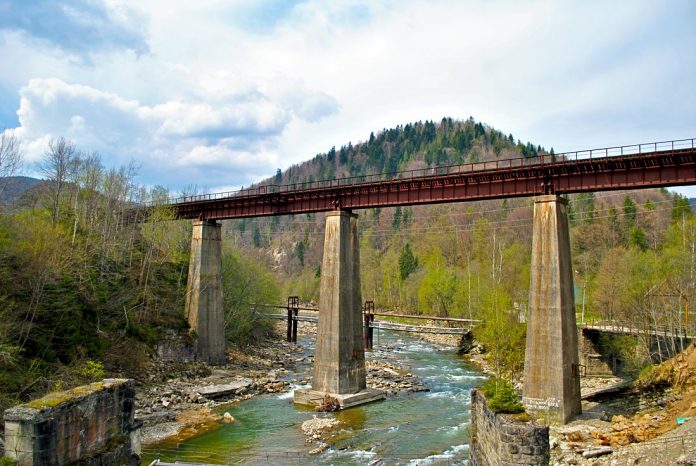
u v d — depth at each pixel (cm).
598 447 2998
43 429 1653
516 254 11588
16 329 3869
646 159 3831
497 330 5894
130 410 2094
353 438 3831
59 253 4516
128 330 5559
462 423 4247
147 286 6234
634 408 4088
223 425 4138
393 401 5050
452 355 8194
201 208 6931
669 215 13275
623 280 6700
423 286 12112
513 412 2130
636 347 5856
